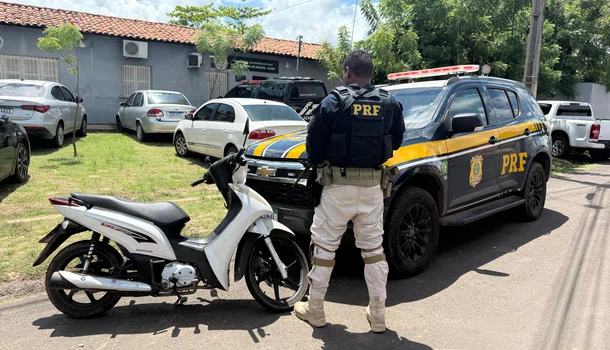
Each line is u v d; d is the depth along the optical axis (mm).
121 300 3955
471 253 5270
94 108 16828
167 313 3729
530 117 6461
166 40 17484
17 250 4793
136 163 9781
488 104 5695
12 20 14953
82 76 16484
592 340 3352
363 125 3193
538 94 17531
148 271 3559
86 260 3559
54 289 3463
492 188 5613
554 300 4023
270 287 4145
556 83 18453
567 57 19609
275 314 3746
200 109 10156
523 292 4191
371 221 3375
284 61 20469
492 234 6035
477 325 3570
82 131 13859
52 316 3627
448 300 4008
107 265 3678
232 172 3729
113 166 9359
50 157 10016
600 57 19969
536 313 3777
